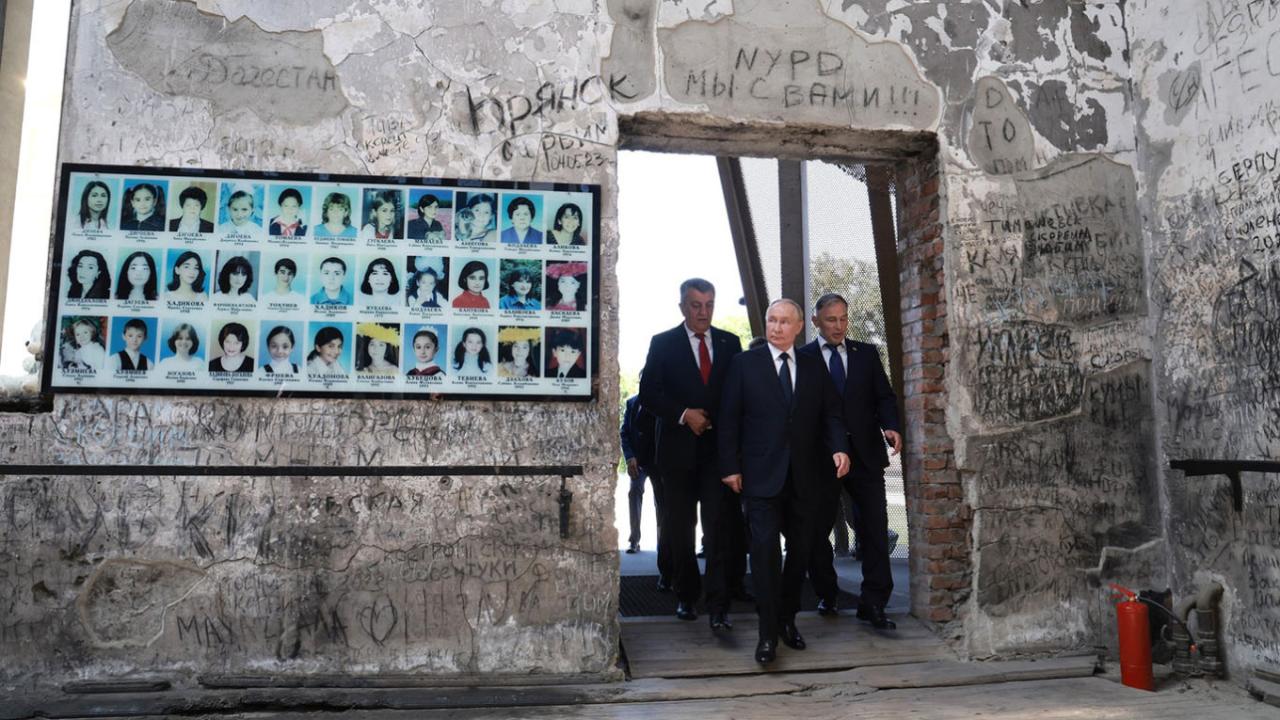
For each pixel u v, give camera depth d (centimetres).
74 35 416
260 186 419
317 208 421
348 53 433
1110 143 493
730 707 382
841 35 471
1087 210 485
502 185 433
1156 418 478
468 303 425
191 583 396
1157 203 479
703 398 471
